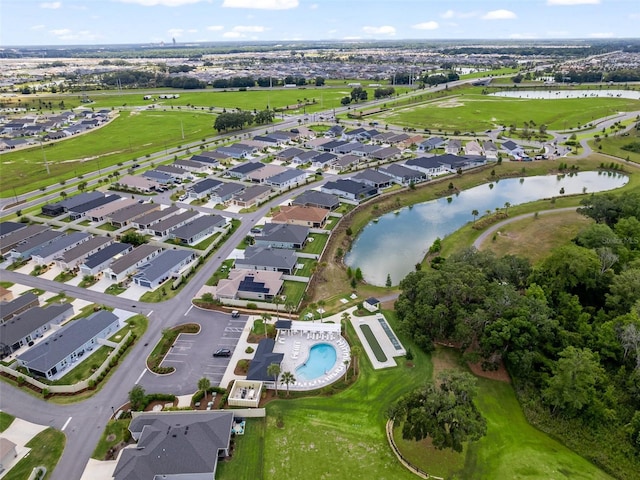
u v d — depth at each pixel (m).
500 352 89.38
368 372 89.25
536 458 71.44
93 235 147.88
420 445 73.62
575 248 104.31
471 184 199.12
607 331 87.31
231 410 77.44
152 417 74.50
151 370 89.06
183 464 66.19
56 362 88.69
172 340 97.75
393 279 126.81
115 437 74.25
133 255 129.12
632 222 124.12
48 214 164.12
